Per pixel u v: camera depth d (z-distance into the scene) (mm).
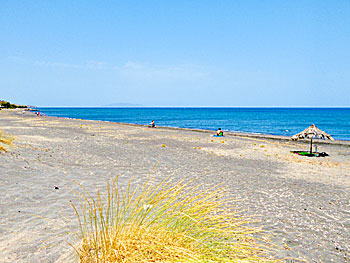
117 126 36906
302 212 6863
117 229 3422
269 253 4422
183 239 3223
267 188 9188
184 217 3477
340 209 7277
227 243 3248
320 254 4684
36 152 11836
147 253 3033
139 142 19891
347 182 10836
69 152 13352
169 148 17797
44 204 5961
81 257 3121
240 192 8430
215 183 9414
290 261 4309
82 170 9906
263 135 36875
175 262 2777
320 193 8875
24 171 8422
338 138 41938
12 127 26359
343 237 5477
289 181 10555
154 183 8836
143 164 12117
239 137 31000
